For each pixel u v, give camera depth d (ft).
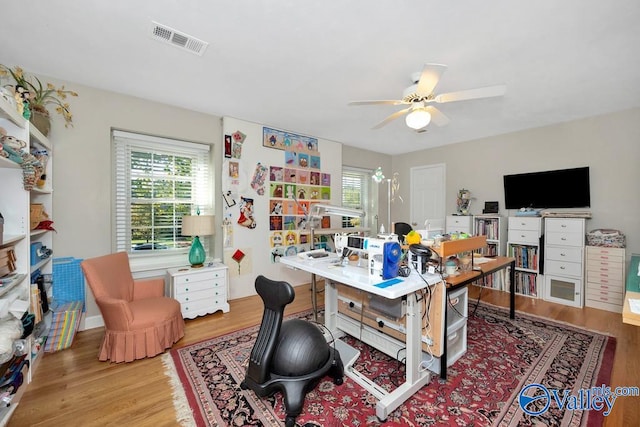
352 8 5.18
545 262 11.59
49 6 5.14
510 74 7.63
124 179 9.67
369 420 4.92
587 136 11.21
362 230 14.48
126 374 6.21
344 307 8.05
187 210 11.09
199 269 9.59
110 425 4.77
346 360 6.51
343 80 8.10
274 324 5.20
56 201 8.13
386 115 11.02
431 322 6.20
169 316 7.37
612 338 8.03
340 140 15.01
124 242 9.74
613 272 10.18
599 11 5.18
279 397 5.52
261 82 8.23
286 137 13.16
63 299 8.16
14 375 5.23
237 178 11.60
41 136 7.05
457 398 5.48
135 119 9.37
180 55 6.84
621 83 8.15
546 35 5.92
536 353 7.19
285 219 13.15
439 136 14.16
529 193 12.71
